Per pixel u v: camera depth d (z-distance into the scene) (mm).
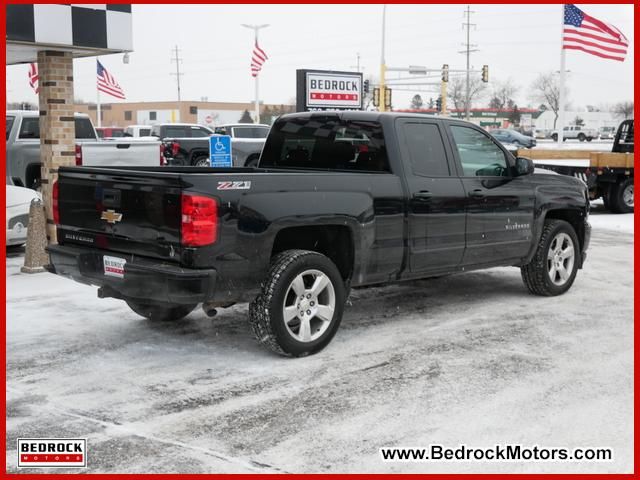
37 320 6895
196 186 5156
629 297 8164
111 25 9391
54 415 4637
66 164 9727
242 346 6145
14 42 8789
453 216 6906
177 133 23391
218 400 4898
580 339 6414
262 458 4043
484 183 7258
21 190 10633
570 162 18391
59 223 6242
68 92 9609
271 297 5527
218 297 5316
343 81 14273
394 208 6383
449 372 5488
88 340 6273
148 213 5391
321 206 5809
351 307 7609
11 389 5090
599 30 22750
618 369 5586
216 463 3980
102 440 4266
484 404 4844
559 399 4941
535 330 6711
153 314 6773
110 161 12938
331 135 7012
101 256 5727
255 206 5410
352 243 6133
